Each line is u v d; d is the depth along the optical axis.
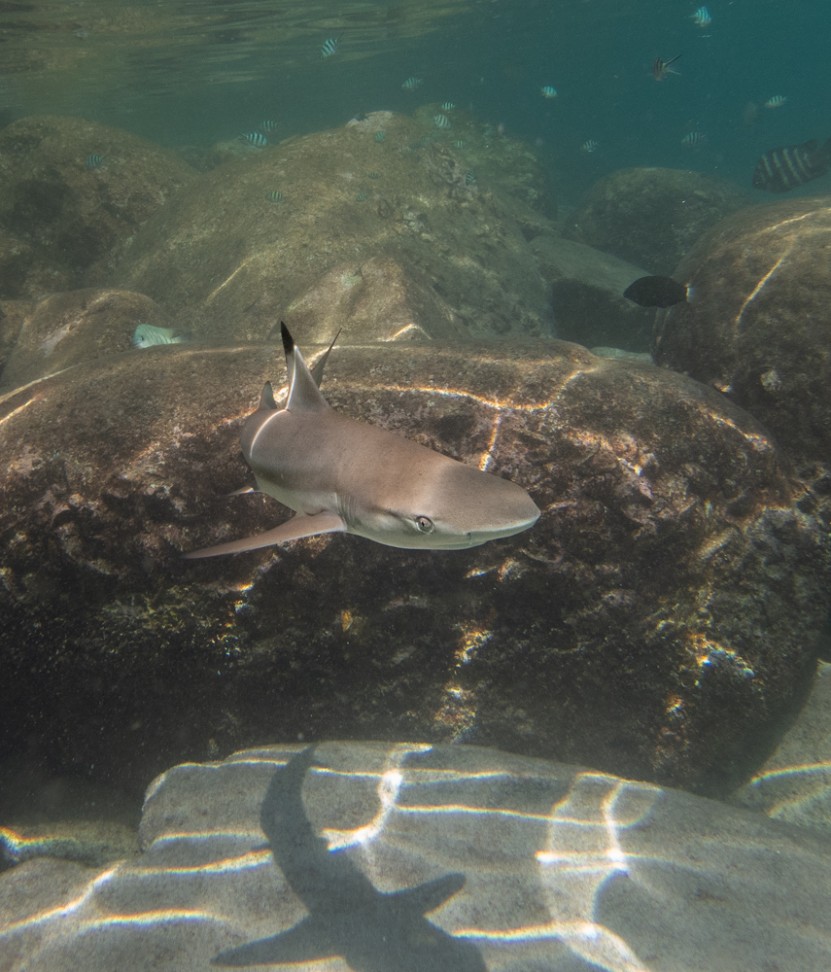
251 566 1.06
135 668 1.08
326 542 1.06
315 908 0.80
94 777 1.13
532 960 0.74
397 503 0.60
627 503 1.07
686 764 1.11
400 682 1.11
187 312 2.56
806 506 1.23
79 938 0.79
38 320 2.23
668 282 1.57
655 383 1.17
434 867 0.85
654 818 0.90
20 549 1.05
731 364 1.43
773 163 3.29
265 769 1.00
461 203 3.23
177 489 1.06
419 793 0.95
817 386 1.31
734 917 0.78
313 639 1.08
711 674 1.09
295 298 2.12
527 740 1.11
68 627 1.07
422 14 9.53
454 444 1.09
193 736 1.11
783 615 1.13
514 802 0.93
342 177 3.02
